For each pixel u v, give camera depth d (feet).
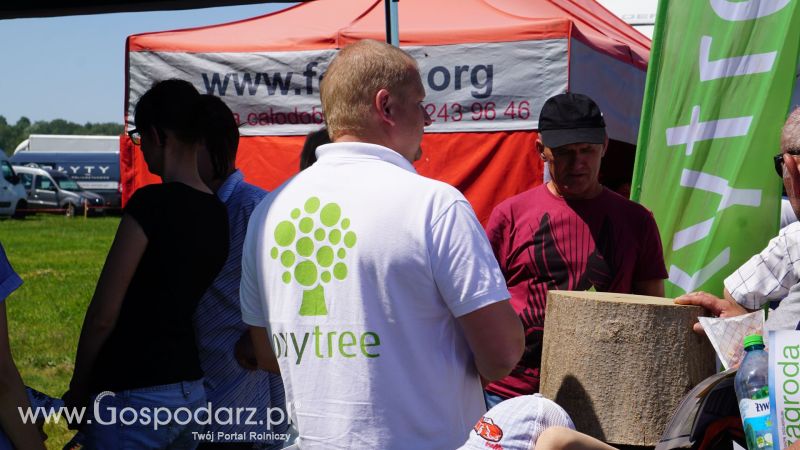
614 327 7.21
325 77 6.98
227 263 9.65
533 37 15.74
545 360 7.86
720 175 9.95
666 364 7.13
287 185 6.97
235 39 17.76
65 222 99.96
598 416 7.25
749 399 5.79
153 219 8.29
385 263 6.34
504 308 6.40
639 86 18.85
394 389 6.39
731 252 9.76
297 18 18.95
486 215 16.39
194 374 8.67
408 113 6.80
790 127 6.46
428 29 16.52
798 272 7.55
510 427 6.78
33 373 22.88
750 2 9.78
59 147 122.42
